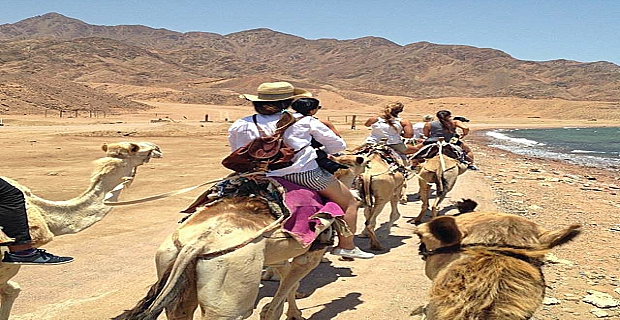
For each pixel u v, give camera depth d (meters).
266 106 6.45
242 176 6.07
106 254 10.81
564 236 4.41
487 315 4.04
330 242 6.49
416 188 19.81
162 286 5.08
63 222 6.62
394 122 12.36
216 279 5.07
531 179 23.66
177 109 97.56
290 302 7.69
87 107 79.88
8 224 5.86
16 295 6.70
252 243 5.35
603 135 71.62
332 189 6.59
